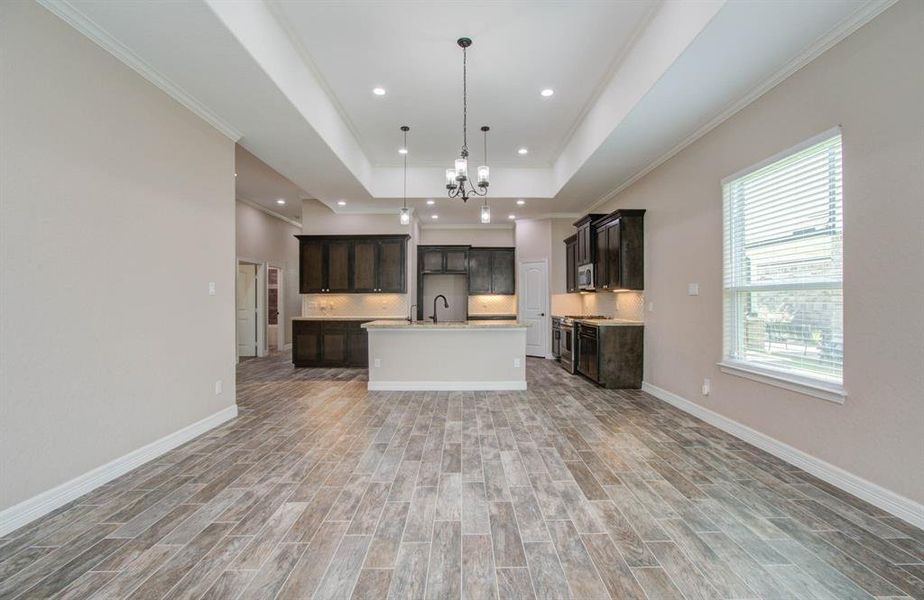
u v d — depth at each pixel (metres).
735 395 3.34
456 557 1.76
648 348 4.88
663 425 3.60
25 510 2.00
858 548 1.82
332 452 2.97
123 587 1.57
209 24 2.32
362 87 3.90
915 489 2.00
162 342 2.94
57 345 2.18
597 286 5.75
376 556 1.77
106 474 2.45
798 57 2.60
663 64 2.79
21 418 2.00
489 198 6.33
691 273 3.95
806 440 2.64
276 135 3.85
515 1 2.77
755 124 3.07
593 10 2.87
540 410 4.09
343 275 6.91
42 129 2.10
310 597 1.53
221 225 3.64
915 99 2.00
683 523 2.03
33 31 2.05
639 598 1.52
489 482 2.48
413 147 5.43
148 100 2.79
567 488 2.40
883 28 2.13
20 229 2.00
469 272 8.10
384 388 4.97
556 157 5.82
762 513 2.11
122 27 2.34
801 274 2.74
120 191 2.57
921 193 1.98
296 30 3.09
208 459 2.83
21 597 1.51
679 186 4.15
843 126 2.36
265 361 7.38
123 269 2.60
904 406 2.05
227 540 1.88
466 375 4.98
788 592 1.55
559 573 1.66
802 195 2.72
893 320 2.11
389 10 2.86
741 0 2.10
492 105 4.26
